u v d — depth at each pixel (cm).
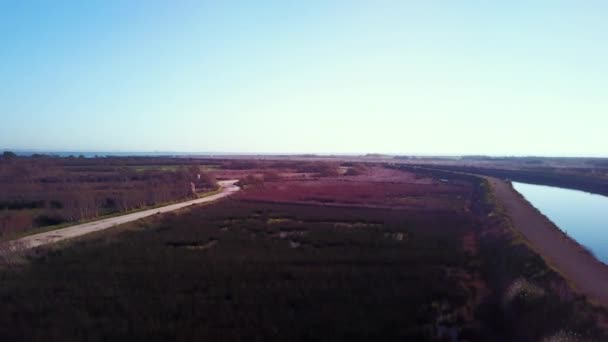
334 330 1446
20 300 1667
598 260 2300
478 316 1619
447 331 1487
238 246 2633
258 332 1427
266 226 3325
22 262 2177
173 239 2772
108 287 1833
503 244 2484
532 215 3778
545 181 8744
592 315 1328
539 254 2080
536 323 1400
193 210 4066
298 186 6719
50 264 2155
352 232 3111
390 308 1655
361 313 1594
